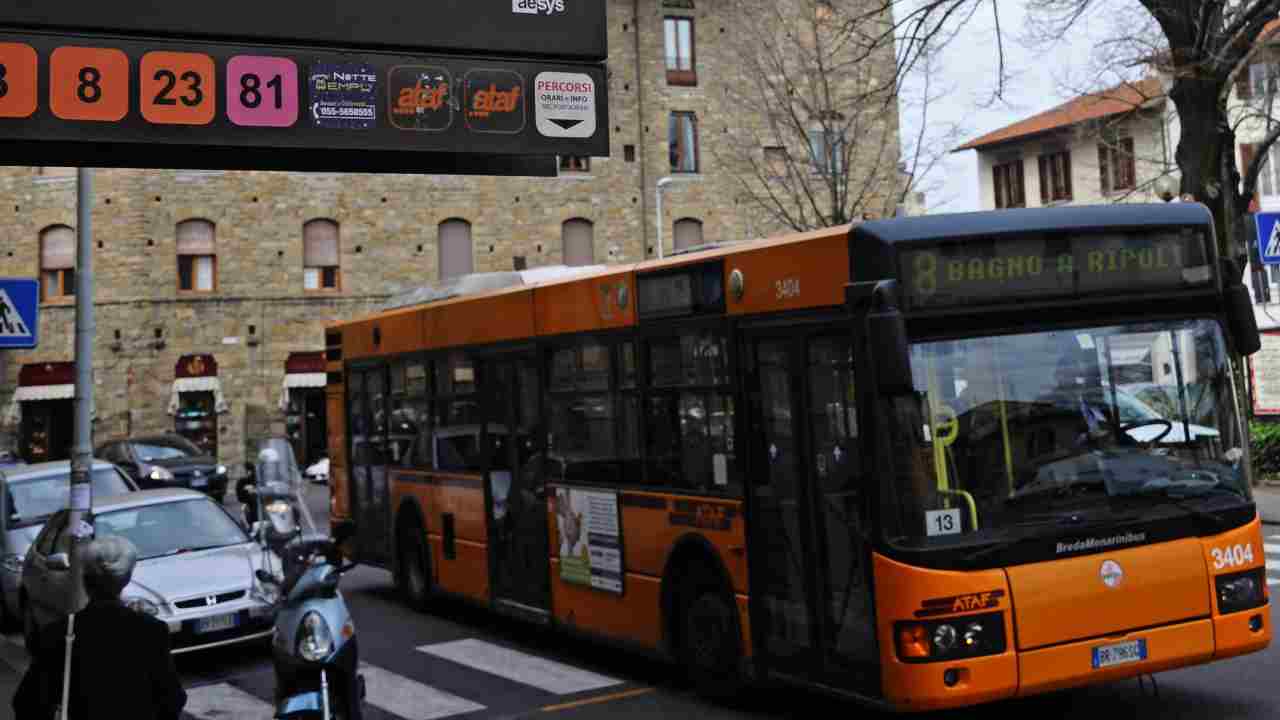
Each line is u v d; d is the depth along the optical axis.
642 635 10.42
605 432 10.92
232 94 8.97
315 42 9.14
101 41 8.71
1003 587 7.45
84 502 13.70
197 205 42.38
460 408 13.64
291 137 9.09
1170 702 8.87
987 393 7.66
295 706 8.05
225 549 13.02
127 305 41.72
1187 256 8.16
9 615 15.32
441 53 9.41
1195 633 7.79
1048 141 48.81
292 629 8.22
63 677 5.16
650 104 45.50
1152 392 7.98
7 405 41.66
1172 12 20.41
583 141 9.66
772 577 8.82
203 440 42.28
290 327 43.00
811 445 8.35
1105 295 7.96
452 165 9.88
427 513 14.48
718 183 45.94
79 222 15.10
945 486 7.50
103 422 41.59
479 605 13.29
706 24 46.22
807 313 8.37
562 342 11.57
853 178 38.38
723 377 9.29
